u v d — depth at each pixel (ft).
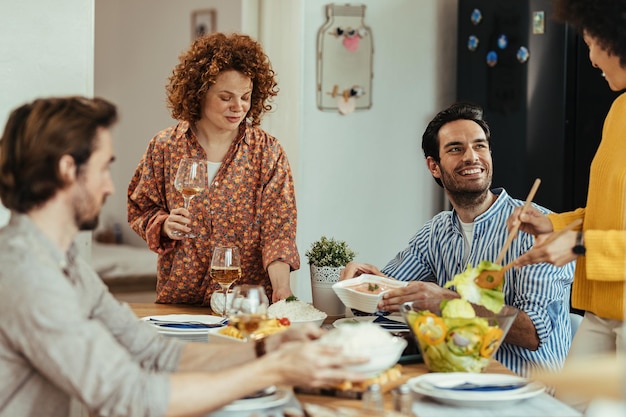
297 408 5.94
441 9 16.37
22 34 10.38
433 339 6.63
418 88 16.29
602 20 7.26
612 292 7.52
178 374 5.43
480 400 5.87
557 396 7.70
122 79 25.63
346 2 15.65
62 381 5.21
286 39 15.48
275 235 10.02
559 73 14.90
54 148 5.38
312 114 15.55
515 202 8.97
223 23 22.89
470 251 9.02
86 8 10.64
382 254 16.26
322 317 8.21
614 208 7.44
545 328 8.16
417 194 16.42
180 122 10.25
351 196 15.94
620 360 4.63
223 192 9.99
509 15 15.20
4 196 5.53
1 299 5.16
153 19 24.80
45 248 5.47
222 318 8.55
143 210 10.23
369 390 5.51
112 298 6.51
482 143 8.87
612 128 7.80
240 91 9.64
